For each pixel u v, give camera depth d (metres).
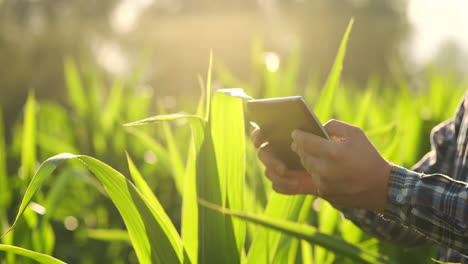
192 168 0.91
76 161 2.39
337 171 0.78
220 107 0.86
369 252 0.69
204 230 0.87
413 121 1.74
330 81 1.09
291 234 0.68
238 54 14.98
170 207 2.49
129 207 0.83
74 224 2.17
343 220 1.35
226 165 0.88
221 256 0.87
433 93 2.52
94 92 2.78
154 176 2.58
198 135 0.87
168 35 15.96
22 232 1.19
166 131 1.30
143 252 0.86
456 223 0.77
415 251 1.38
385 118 2.38
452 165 1.13
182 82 15.52
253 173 1.22
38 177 0.75
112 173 0.81
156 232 0.84
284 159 0.96
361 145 0.79
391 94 3.14
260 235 0.90
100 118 2.65
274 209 0.99
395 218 0.81
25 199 0.75
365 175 0.78
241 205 0.89
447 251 1.09
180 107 4.17
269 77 2.04
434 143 1.17
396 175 0.79
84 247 2.15
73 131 2.78
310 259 1.11
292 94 2.32
